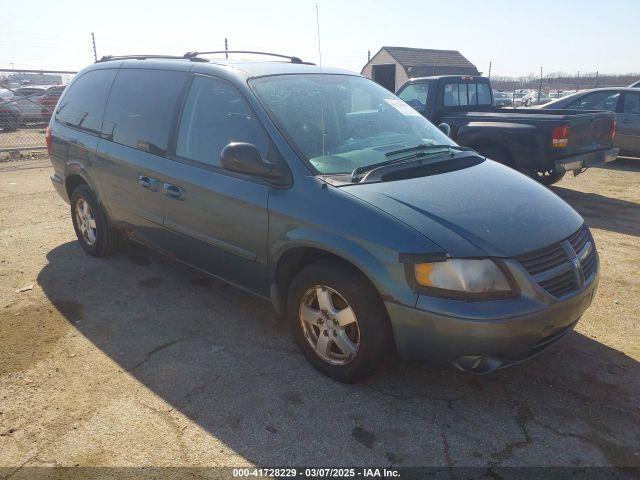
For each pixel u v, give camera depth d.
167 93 4.00
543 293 2.62
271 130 3.25
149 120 4.08
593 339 3.57
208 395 2.96
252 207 3.22
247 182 3.29
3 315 3.90
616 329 3.71
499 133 7.28
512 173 3.58
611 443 2.59
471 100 8.99
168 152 3.87
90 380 3.10
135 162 4.09
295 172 3.08
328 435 2.65
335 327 2.99
